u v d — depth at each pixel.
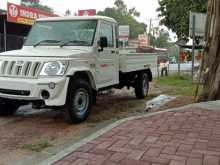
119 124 5.91
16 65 6.87
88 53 7.47
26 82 6.66
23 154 5.09
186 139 4.95
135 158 4.16
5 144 5.61
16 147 5.44
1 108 7.62
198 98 8.58
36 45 7.92
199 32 14.87
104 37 7.95
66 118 7.44
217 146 4.63
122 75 9.84
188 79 17.53
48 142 5.71
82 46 7.68
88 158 4.19
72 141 5.77
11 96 6.91
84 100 7.25
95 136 5.13
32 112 8.34
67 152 4.43
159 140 4.90
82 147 4.60
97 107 9.25
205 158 4.16
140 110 8.84
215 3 7.96
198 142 4.81
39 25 8.37
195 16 14.73
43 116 7.86
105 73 8.34
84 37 7.82
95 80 7.82
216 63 8.15
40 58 6.79
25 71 6.78
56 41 7.88
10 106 7.77
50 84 6.50
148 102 10.00
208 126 5.71
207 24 8.30
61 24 8.14
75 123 7.03
